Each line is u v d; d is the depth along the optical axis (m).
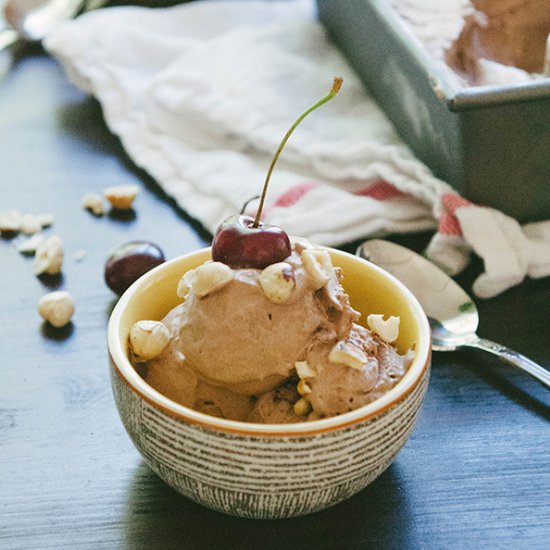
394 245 0.58
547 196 0.60
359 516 0.47
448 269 0.59
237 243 0.44
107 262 0.58
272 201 0.62
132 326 0.46
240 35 0.77
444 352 0.54
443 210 0.59
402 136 0.67
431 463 0.49
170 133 0.70
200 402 0.45
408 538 0.46
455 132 0.57
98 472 0.48
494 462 0.49
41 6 0.86
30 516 0.47
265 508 0.44
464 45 0.69
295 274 0.44
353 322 0.46
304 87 0.71
